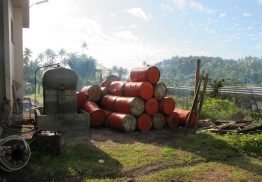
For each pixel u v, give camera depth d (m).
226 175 6.29
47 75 10.20
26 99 17.38
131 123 10.36
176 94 22.50
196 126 10.25
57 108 10.36
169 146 8.41
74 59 59.50
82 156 7.22
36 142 6.88
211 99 16.17
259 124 10.54
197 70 11.31
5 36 11.45
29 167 6.18
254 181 6.02
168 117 11.13
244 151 8.08
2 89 11.34
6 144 5.46
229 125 10.59
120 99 10.95
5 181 5.43
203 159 7.36
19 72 17.16
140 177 6.06
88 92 11.95
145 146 8.41
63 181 5.71
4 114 10.53
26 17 19.38
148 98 10.68
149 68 10.82
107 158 7.16
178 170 6.44
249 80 82.75
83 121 10.44
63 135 9.56
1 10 11.41
